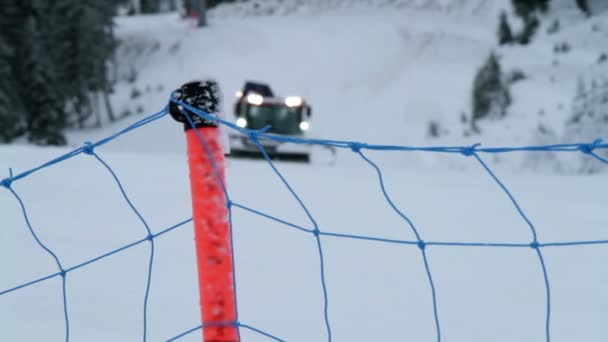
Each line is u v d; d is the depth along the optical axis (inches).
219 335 56.2
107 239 190.1
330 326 126.0
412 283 156.9
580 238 213.8
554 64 1273.4
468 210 261.7
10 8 1162.0
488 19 1758.1
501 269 171.5
